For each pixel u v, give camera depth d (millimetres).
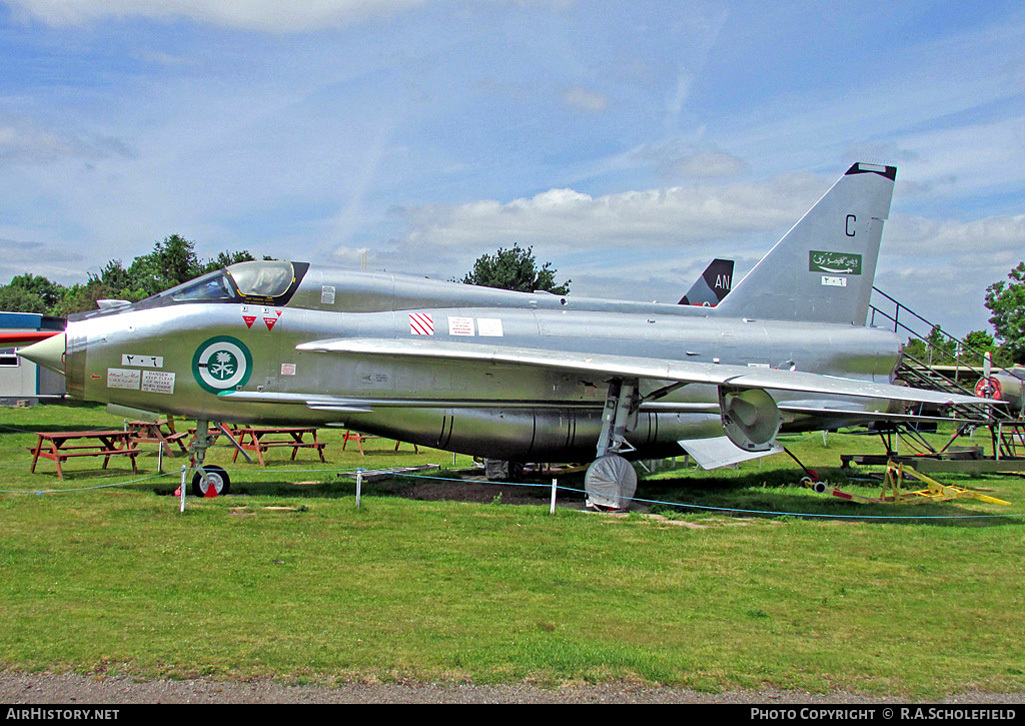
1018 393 19297
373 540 9086
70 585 7043
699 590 7699
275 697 4934
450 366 12555
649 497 13438
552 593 7379
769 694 5320
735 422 12344
